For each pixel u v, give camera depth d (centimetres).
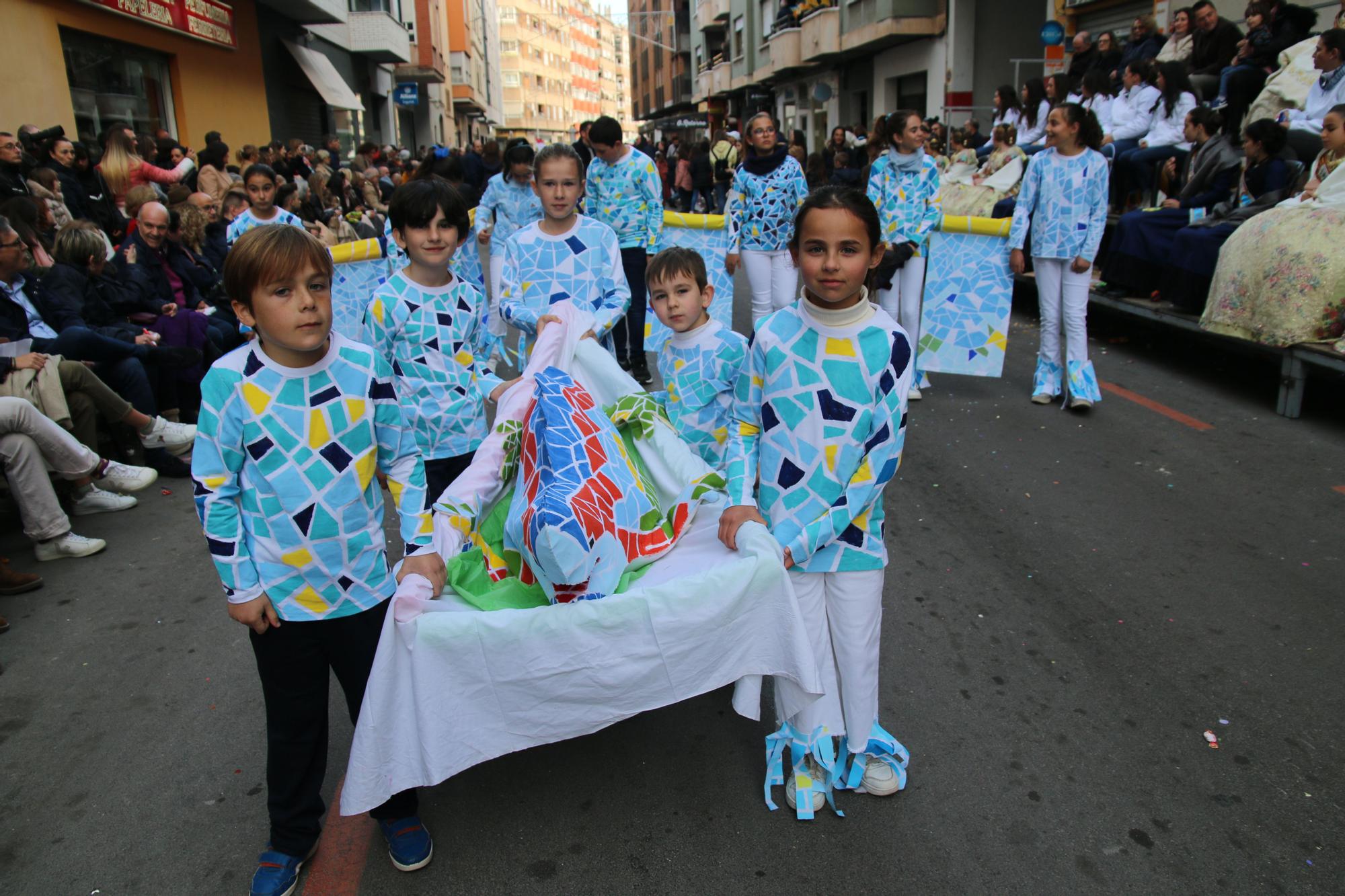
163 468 573
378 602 235
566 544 213
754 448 253
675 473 280
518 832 258
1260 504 470
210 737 308
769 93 3653
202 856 254
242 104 1758
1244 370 724
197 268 696
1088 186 592
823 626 248
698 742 299
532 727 224
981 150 1293
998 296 652
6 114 1041
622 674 222
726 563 232
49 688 339
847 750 268
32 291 559
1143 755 285
